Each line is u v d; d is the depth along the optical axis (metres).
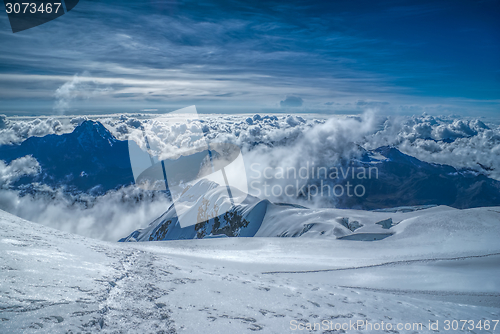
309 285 7.84
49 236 6.53
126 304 4.03
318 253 22.20
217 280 6.39
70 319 3.16
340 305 6.18
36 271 4.09
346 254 21.67
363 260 18.67
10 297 3.20
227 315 4.46
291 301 5.79
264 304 5.33
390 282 13.03
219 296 5.27
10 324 2.75
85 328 3.10
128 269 5.73
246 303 5.19
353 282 13.02
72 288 3.94
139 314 3.85
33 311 3.09
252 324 4.33
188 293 5.09
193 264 8.17
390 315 6.16
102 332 3.16
